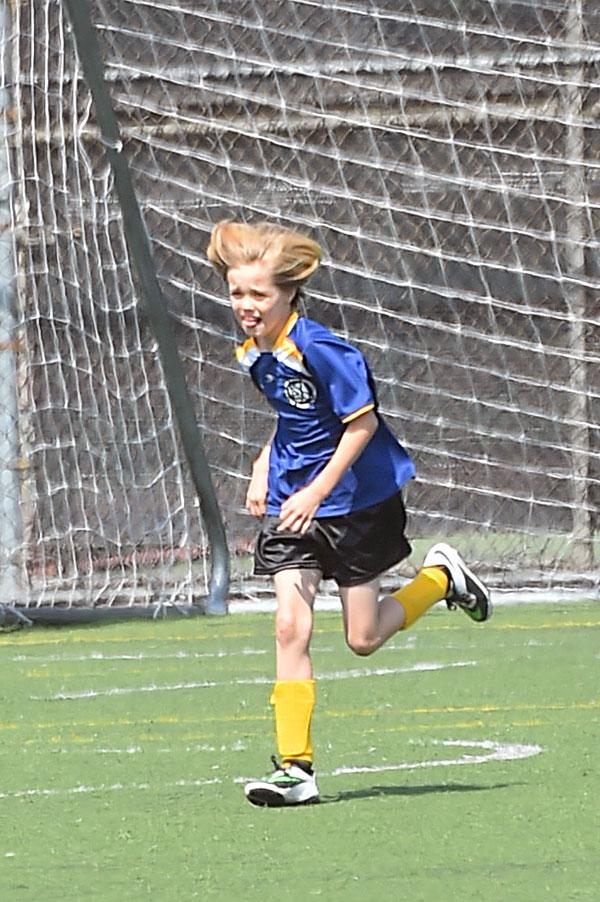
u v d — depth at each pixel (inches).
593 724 848.9
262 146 1482.5
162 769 762.8
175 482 1402.6
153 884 553.6
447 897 527.2
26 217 1348.4
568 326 1481.3
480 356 1507.1
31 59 1344.7
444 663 1064.8
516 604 1365.7
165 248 1493.6
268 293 694.5
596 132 1437.0
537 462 1489.9
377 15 1433.3
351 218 1496.1
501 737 816.3
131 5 1464.1
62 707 943.7
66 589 1387.8
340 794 693.3
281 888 543.8
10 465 1352.1
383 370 1509.6
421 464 1509.6
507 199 1464.1
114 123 1245.1
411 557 1467.8
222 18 1434.5
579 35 1423.5
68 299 1380.4
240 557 1440.7
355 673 1031.6
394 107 1462.8
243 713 913.5
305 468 709.9
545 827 621.3
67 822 653.3
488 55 1441.9
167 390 1322.6
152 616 1342.3
